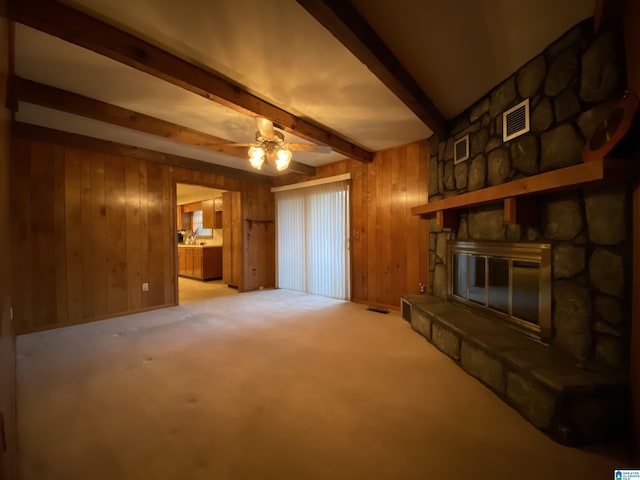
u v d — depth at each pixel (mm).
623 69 1542
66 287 3545
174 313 4074
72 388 2080
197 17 1686
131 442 1548
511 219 2029
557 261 1916
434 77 2350
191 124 3211
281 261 6008
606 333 1635
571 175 1562
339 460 1425
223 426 1675
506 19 1723
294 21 1713
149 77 2293
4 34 1346
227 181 5402
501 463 1397
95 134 3570
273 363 2473
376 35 1852
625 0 1440
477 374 2141
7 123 1688
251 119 3088
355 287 4730
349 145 3947
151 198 4297
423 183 3852
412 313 3324
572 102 1806
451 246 3201
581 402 1493
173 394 2002
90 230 3732
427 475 1332
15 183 3223
